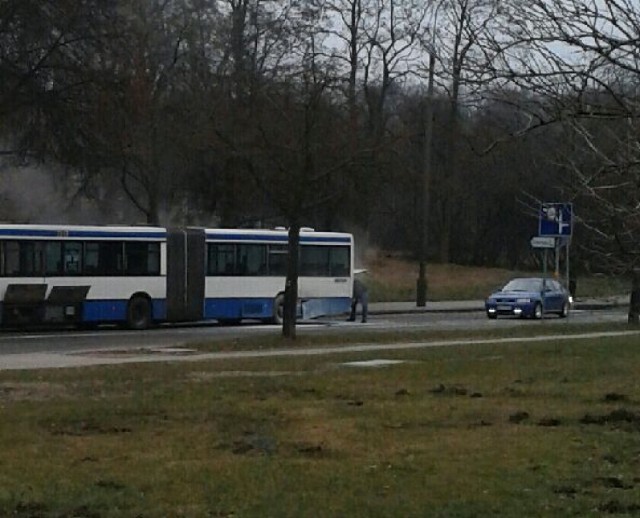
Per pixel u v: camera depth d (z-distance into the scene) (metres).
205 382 23.92
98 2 47.06
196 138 53.25
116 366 28.23
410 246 98.75
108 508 11.68
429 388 23.00
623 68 12.12
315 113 37.81
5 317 43.78
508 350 33.91
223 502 11.98
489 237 97.19
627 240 14.26
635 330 45.94
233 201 61.78
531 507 11.80
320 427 17.45
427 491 12.58
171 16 59.53
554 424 17.89
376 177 52.91
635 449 15.42
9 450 15.28
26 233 44.25
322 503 11.95
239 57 51.50
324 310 53.09
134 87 49.03
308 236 52.69
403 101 61.59
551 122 12.47
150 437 16.44
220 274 50.09
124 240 47.03
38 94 47.19
